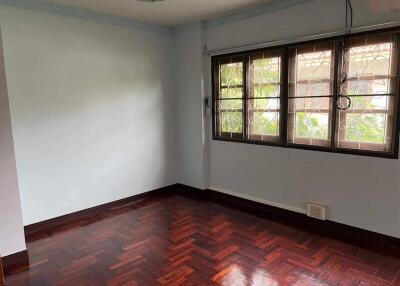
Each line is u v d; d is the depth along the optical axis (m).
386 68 2.63
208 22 3.99
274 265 2.49
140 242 2.94
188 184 4.52
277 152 3.48
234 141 3.91
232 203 4.01
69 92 3.40
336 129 2.97
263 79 3.52
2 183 2.48
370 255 2.62
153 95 4.21
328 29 2.93
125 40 3.84
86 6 3.28
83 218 3.58
